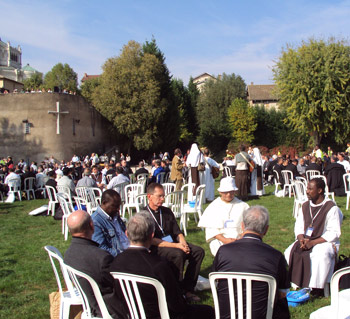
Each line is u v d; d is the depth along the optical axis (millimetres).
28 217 11719
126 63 39938
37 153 34656
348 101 32688
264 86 64062
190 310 3477
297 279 4945
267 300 3057
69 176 12250
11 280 5941
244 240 3330
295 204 9836
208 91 56750
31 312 4754
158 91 41219
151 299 3191
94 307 3734
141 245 3377
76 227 3891
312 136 37469
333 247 4969
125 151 44625
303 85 32062
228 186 5434
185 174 16344
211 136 53531
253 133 49219
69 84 68812
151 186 5336
